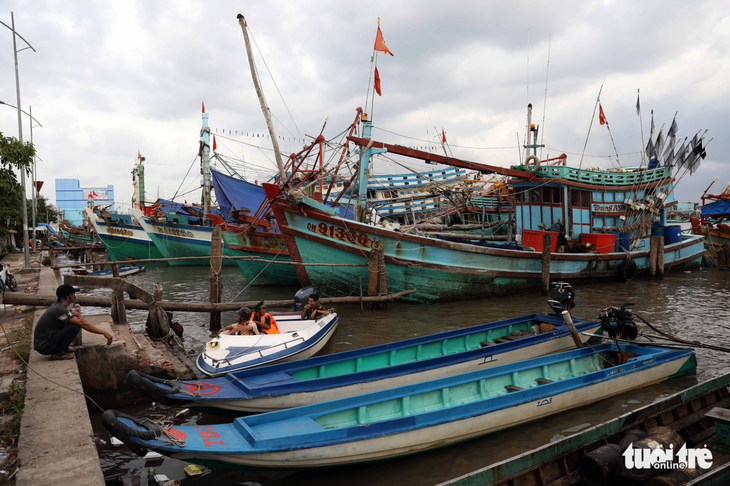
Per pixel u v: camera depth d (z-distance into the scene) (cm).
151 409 802
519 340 943
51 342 757
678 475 498
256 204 2936
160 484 555
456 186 2539
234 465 520
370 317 1505
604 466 500
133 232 3681
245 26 1507
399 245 1653
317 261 1742
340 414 627
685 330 1269
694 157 2258
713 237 3048
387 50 1792
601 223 2288
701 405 688
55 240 6900
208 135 3400
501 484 484
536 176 2127
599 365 916
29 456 455
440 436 610
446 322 1430
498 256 1845
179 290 2241
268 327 963
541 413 697
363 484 564
